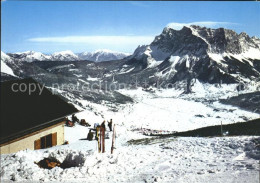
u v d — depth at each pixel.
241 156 13.02
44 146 25.66
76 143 27.30
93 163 14.27
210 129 34.72
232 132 25.47
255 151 13.18
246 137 18.25
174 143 20.41
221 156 13.93
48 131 26.11
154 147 19.62
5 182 11.67
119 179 11.66
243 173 9.74
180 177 10.63
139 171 12.87
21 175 12.34
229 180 9.26
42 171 12.97
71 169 13.08
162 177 10.98
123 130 45.66
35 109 26.03
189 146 18.31
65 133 35.31
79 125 42.91
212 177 9.95
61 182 11.45
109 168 13.63
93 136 31.91
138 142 26.05
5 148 21.45
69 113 27.92
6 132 21.62
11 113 24.14
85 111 102.50
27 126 23.17
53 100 28.86
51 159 15.48
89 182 11.37
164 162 14.25
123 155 16.48
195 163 13.13
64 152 15.91
